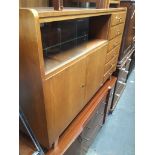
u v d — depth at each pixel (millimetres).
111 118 2447
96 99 1590
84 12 960
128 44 2453
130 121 2393
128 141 2064
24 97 857
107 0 1266
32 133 959
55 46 1187
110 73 1860
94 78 1382
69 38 1358
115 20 1531
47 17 710
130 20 2041
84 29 1529
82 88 1190
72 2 1407
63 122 1051
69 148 1175
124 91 3164
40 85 766
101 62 1453
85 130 1462
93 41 1437
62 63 918
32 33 667
